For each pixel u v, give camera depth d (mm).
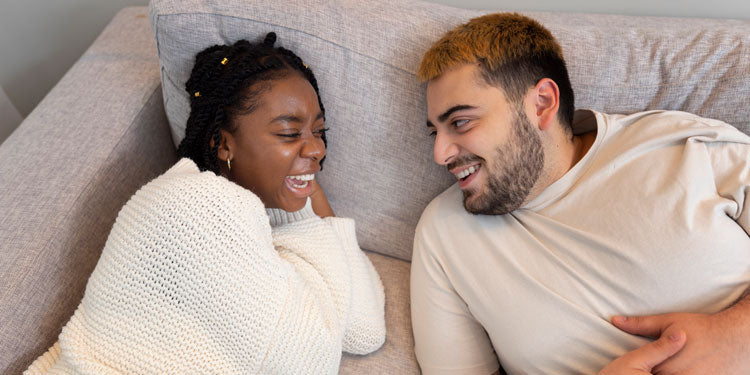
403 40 861
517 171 790
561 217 802
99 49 1101
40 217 775
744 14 1056
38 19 1348
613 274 741
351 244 916
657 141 772
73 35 1389
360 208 1024
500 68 749
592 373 759
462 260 855
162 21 826
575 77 863
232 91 737
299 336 678
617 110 877
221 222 636
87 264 812
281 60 770
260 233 674
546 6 1127
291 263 808
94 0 1310
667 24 952
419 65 853
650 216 729
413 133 906
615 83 860
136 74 1034
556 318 762
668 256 709
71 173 841
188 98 923
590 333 748
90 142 896
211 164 801
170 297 633
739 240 716
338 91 887
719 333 663
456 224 877
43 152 877
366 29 859
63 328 682
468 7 1168
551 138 802
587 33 886
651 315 728
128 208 675
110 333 644
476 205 825
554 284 773
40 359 702
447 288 875
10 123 1430
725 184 741
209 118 771
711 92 843
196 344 645
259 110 740
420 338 884
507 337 800
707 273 703
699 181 731
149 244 626
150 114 992
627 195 755
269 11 836
